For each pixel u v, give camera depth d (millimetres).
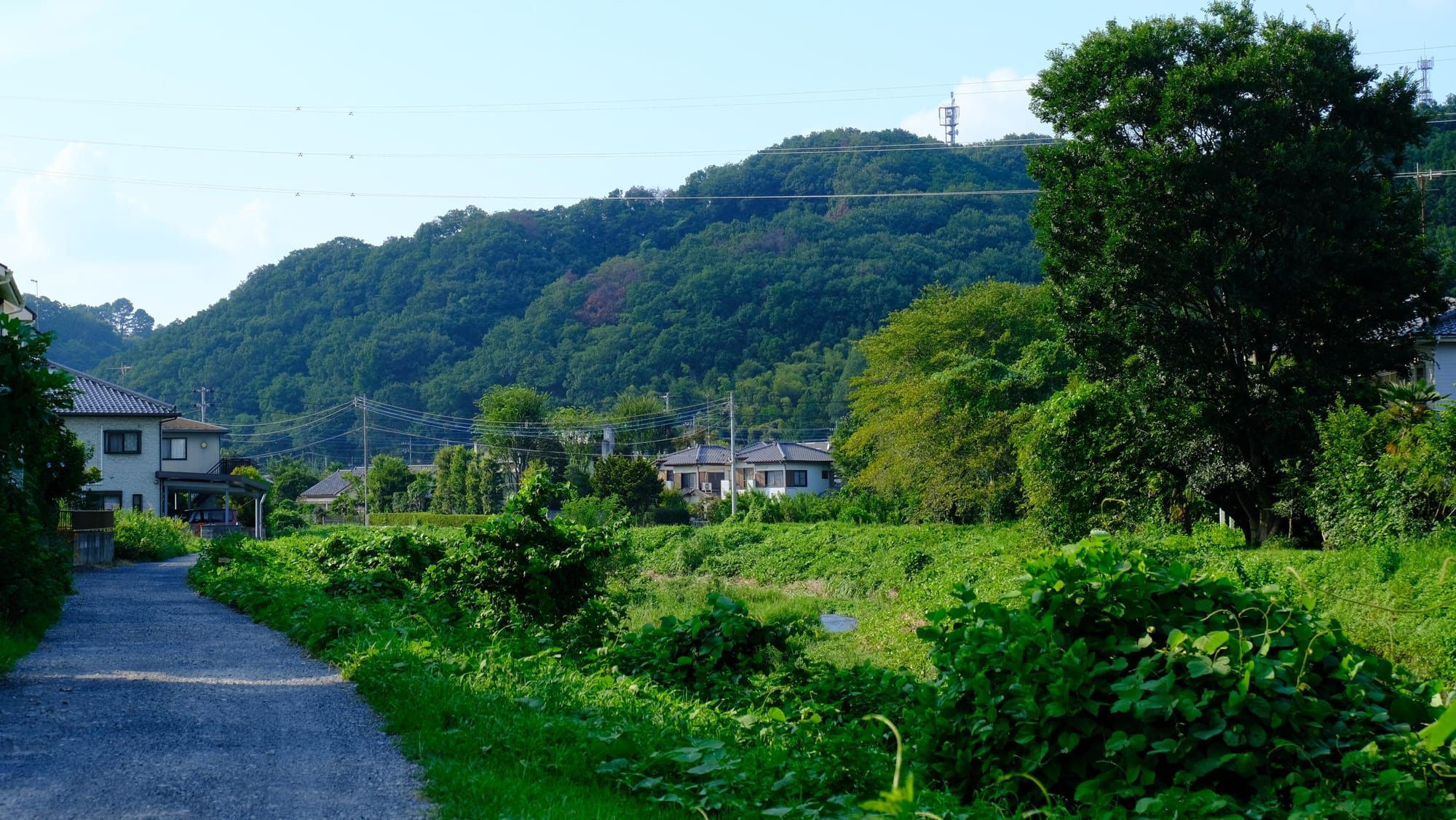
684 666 10219
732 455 54875
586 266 128250
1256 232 23562
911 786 4105
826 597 33219
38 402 9766
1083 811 5801
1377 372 24453
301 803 5582
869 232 109750
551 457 73000
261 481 52594
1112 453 25500
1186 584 6645
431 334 110500
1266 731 5902
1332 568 16562
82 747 6668
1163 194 23297
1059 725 6086
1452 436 17188
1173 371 23750
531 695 8203
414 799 5719
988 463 41000
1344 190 22688
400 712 7738
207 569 21281
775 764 6379
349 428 100250
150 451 45219
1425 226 24844
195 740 7027
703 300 101312
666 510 61219
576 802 5645
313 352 109062
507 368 104625
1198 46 24938
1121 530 24297
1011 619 6539
